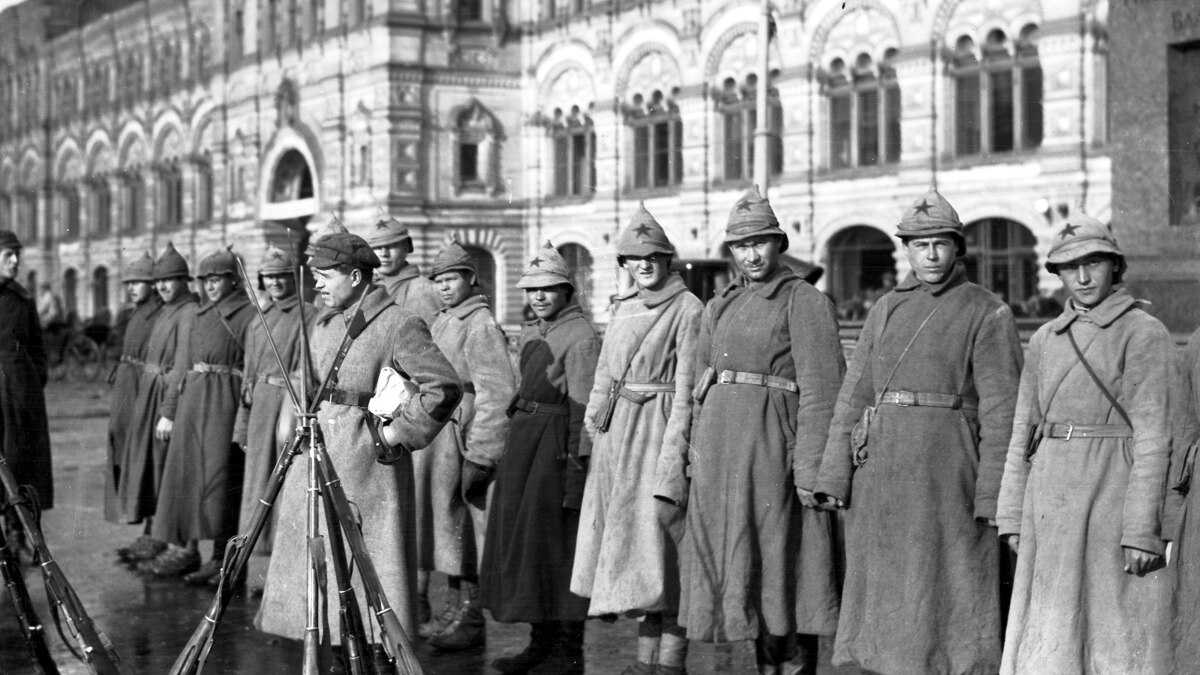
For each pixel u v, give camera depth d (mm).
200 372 10656
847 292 25047
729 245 7391
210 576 10508
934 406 6668
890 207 26031
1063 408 6320
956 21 25891
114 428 11688
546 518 8125
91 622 7035
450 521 8789
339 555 6273
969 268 24703
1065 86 24422
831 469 6887
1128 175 9133
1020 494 6441
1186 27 8961
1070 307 6488
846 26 27109
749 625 7141
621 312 7996
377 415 6953
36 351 10164
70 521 12766
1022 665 6301
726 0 27234
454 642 8672
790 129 27375
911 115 26297
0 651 8797
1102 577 6176
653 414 7785
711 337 7438
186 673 6195
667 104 27547
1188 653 6098
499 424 8438
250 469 9867
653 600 7547
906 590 6621
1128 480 6152
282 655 8492
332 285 7293
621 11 25250
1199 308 8797
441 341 8828
